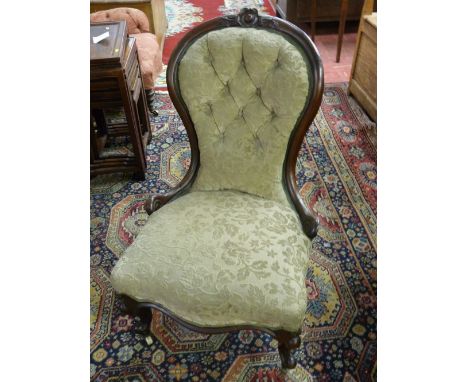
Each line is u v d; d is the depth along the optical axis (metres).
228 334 1.43
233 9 4.54
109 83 1.79
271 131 1.18
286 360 1.20
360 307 1.49
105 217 1.93
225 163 1.26
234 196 1.26
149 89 2.51
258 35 1.12
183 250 1.08
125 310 1.14
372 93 2.51
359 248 1.72
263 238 1.10
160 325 1.47
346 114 2.63
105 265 1.70
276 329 1.04
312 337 1.40
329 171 2.16
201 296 1.01
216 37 1.15
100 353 1.39
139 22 2.71
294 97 1.10
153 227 1.18
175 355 1.38
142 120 2.32
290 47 1.10
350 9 3.67
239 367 1.33
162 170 2.23
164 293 1.05
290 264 1.06
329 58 3.42
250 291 0.99
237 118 1.23
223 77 1.18
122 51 1.81
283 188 1.26
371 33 2.44
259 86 1.16
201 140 1.27
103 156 2.29
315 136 2.43
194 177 1.37
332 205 1.95
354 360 1.34
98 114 2.28
